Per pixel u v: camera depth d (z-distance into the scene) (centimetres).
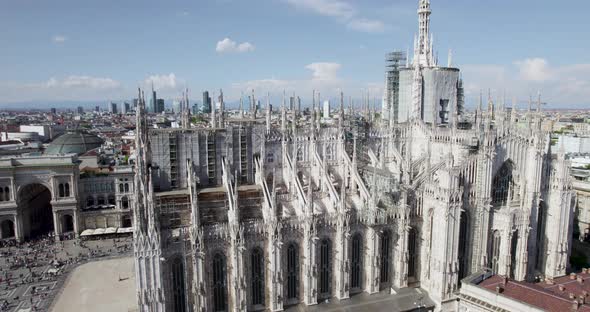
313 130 9344
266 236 7150
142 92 7081
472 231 8225
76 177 13612
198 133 8356
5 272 10650
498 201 8738
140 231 6234
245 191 8162
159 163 8119
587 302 6072
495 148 8206
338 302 7656
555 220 9088
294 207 8300
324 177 8744
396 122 11806
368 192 8406
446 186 7625
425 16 11775
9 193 12988
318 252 7556
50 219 15675
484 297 6538
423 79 11469
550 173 9044
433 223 8025
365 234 7938
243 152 8831
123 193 14362
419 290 8288
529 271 8912
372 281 7969
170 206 7519
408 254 8244
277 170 9169
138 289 6341
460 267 8281
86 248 12588
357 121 11831
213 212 7894
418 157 10319
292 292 7581
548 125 9944
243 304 7025
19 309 8581
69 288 9638
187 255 6669
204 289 6750
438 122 11606
